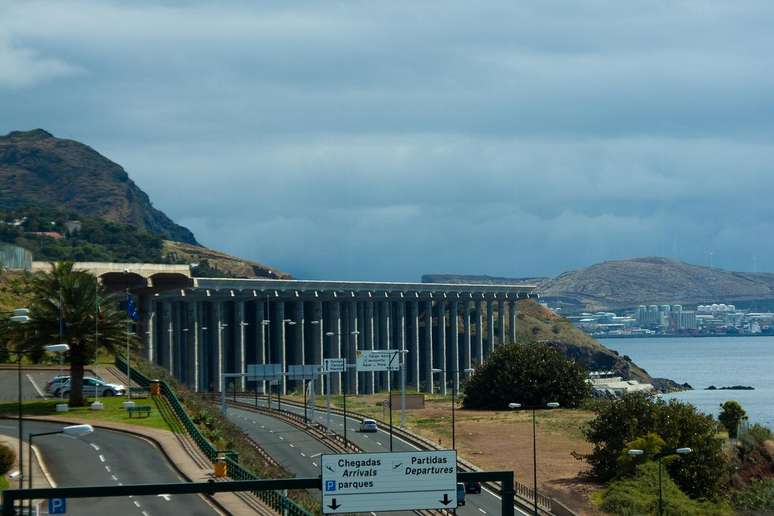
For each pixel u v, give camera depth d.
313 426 176.75
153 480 98.31
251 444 145.00
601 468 143.12
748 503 144.25
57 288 140.62
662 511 120.44
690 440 142.38
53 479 98.31
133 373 167.38
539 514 117.19
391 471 56.22
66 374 168.50
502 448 166.62
